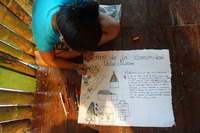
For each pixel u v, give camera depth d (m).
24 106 0.84
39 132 0.85
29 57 0.88
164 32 0.90
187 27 0.89
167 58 0.86
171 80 0.83
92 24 0.45
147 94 0.82
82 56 0.92
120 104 0.82
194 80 0.82
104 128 0.81
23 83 0.80
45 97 0.90
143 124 0.79
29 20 0.86
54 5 0.56
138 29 0.92
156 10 0.94
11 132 0.73
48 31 0.59
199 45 0.86
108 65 0.88
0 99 0.65
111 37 0.86
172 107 0.80
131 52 0.89
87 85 0.87
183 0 0.93
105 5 0.98
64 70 0.92
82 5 0.46
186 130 0.77
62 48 0.89
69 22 0.43
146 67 0.85
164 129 0.78
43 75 0.93
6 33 0.70
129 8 0.96
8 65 0.72
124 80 0.85
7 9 0.69
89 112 0.83
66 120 0.85
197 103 0.79
